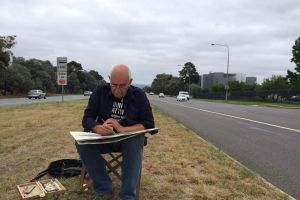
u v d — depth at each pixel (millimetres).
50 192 1988
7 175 2467
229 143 4570
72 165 2514
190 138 4426
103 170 2033
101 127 1893
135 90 2023
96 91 2070
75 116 6809
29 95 23484
